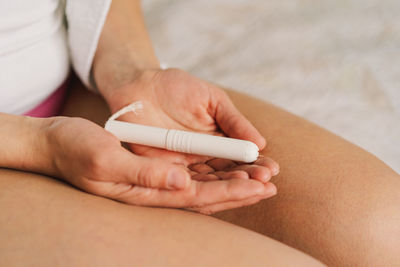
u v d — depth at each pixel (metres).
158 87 0.65
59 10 0.69
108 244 0.39
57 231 0.39
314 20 1.29
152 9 1.34
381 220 0.50
